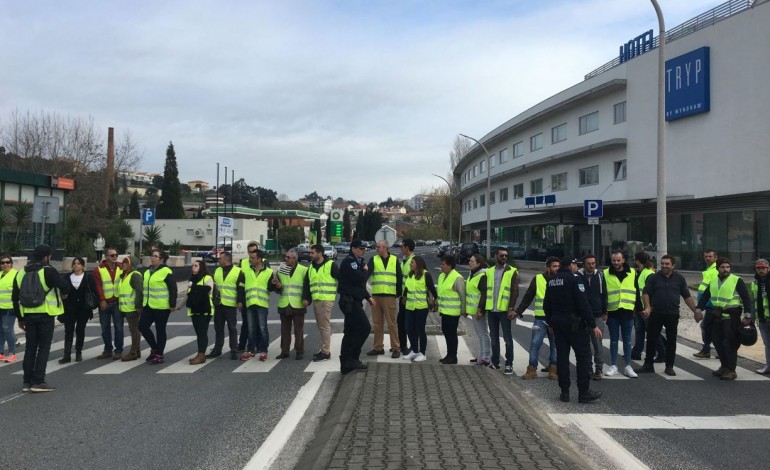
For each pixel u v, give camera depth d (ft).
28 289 25.89
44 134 150.71
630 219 113.91
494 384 25.63
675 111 100.53
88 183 152.56
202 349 32.83
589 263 29.73
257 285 33.76
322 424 20.90
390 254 34.47
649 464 17.19
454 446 16.99
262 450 18.16
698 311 30.76
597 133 123.03
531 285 29.76
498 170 179.22
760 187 86.89
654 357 33.65
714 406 24.07
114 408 23.26
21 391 26.27
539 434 18.38
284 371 30.45
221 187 485.15
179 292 76.02
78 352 33.94
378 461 15.62
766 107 86.38
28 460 17.33
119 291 33.73
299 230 234.99
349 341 29.01
